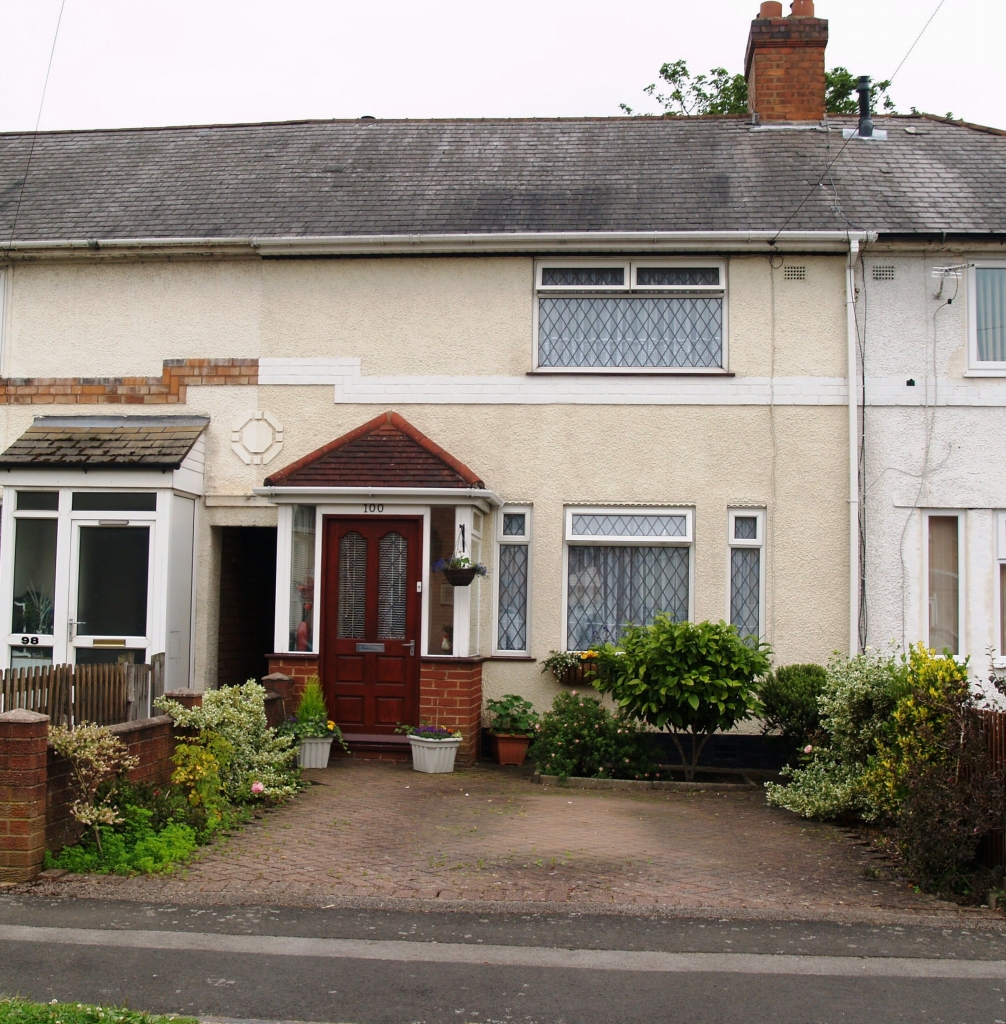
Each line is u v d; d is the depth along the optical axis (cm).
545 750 1097
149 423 1280
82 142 1590
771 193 1304
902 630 1192
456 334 1268
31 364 1315
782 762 1177
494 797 978
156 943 579
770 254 1241
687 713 1067
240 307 1295
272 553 1490
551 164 1416
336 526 1202
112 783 764
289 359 1283
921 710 788
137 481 1182
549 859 762
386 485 1155
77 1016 457
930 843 717
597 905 663
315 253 1271
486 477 1252
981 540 1196
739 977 549
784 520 1217
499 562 1250
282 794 908
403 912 644
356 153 1486
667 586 1238
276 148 1523
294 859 748
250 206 1352
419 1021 485
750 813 948
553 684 1222
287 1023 480
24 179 1474
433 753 1093
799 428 1225
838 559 1209
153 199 1390
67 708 778
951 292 1215
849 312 1217
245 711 905
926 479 1205
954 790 729
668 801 994
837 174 1348
